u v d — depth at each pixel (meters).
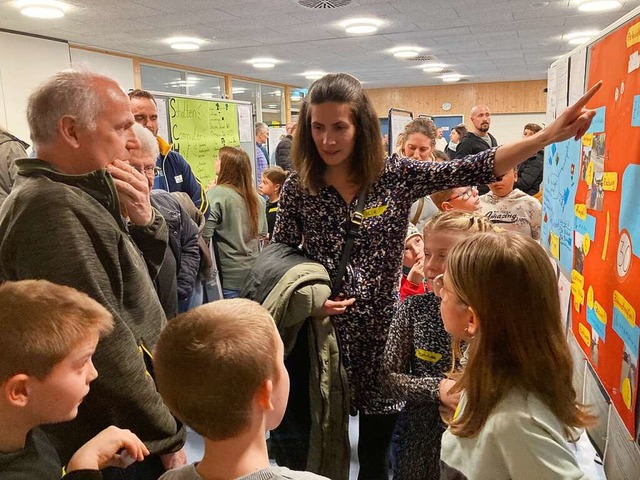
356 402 1.65
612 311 1.23
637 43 1.08
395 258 1.59
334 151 1.47
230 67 9.34
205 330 0.84
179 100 3.68
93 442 1.04
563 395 0.95
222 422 0.81
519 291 0.94
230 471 0.83
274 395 0.88
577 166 1.59
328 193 1.56
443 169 1.52
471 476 0.96
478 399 0.96
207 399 0.81
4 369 0.89
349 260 1.56
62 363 0.93
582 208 1.52
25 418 0.93
